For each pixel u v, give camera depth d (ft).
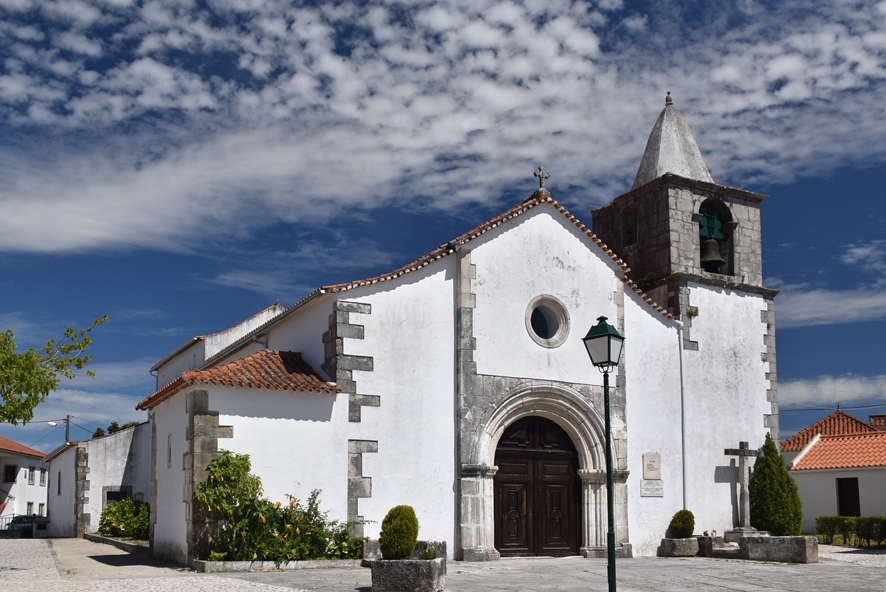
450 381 61.87
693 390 74.54
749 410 77.66
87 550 74.43
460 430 61.00
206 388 53.26
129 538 85.51
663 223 78.18
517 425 65.41
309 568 51.44
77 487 101.71
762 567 57.21
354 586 42.70
